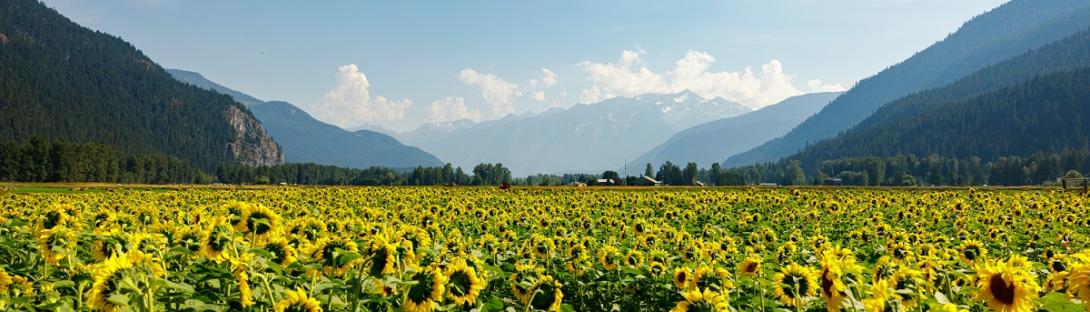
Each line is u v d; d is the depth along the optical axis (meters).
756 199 40.03
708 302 7.82
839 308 7.09
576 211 29.17
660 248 16.16
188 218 12.46
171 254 8.10
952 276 9.23
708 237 21.23
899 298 6.48
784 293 7.64
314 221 10.27
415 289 6.64
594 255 14.98
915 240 17.36
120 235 7.59
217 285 7.17
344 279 8.12
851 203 36.81
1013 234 21.44
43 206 27.44
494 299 8.02
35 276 9.09
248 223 7.48
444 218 21.89
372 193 46.81
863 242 19.31
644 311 11.62
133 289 5.57
